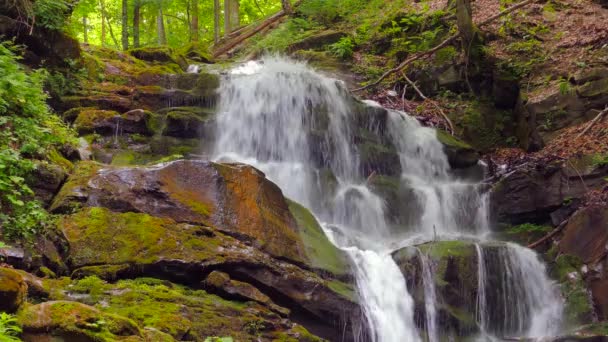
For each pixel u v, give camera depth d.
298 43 19.22
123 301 6.76
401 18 19.14
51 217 7.74
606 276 10.54
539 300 10.60
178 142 11.77
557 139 14.25
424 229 12.48
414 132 14.34
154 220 7.86
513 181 13.09
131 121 11.56
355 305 8.48
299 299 8.07
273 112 12.94
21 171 7.97
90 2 18.44
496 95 16.20
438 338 9.44
